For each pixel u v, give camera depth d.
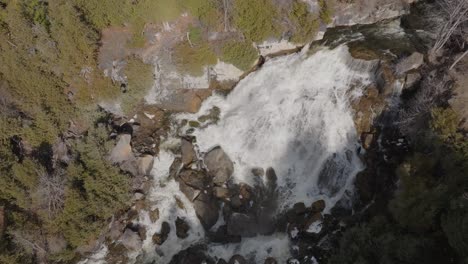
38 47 30.61
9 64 30.14
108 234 30.59
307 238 29.28
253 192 31.91
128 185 31.77
